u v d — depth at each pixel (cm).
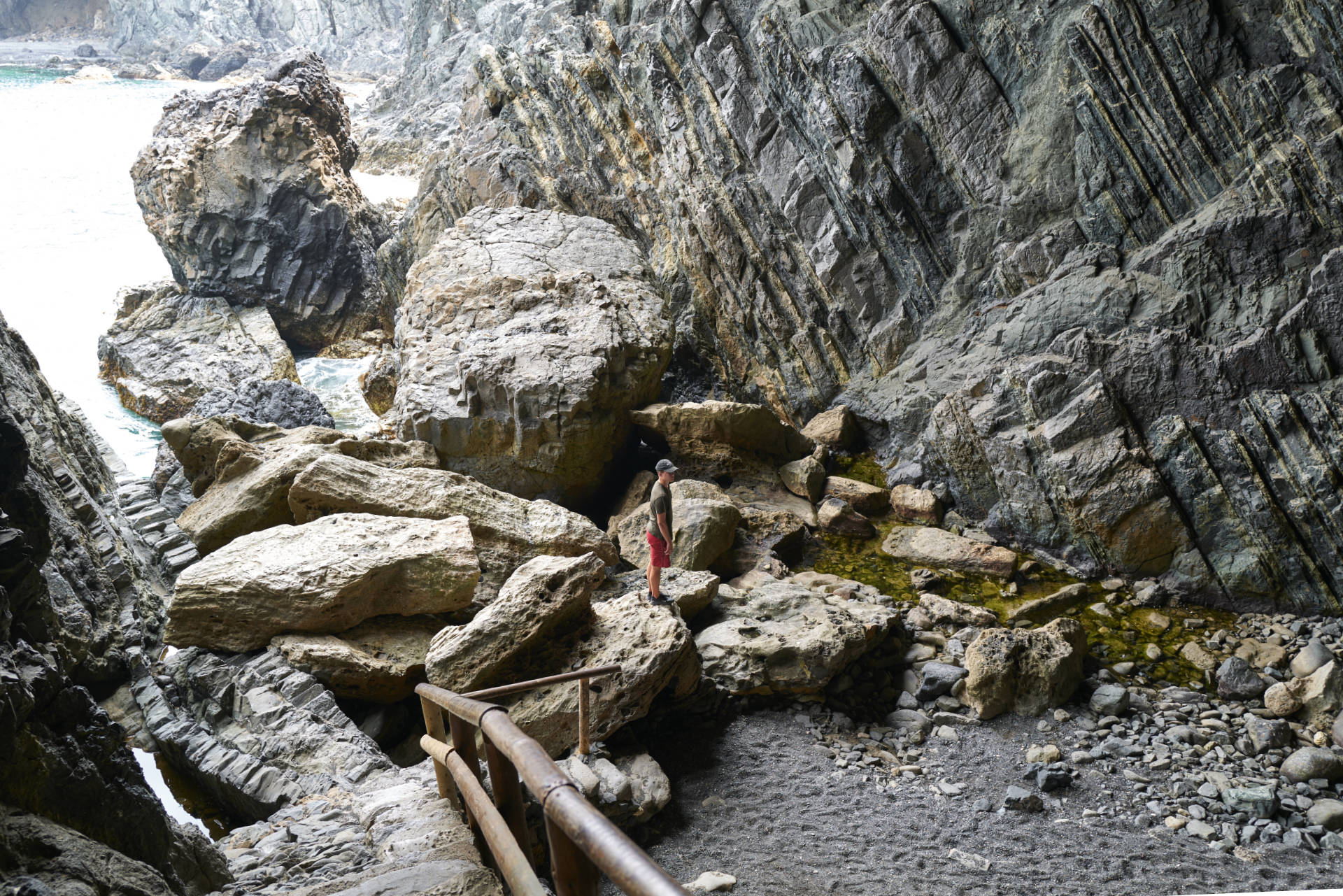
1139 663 1102
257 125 2552
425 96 5388
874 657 1076
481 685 895
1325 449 1161
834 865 761
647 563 1270
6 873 351
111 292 2911
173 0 7956
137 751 895
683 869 757
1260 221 1248
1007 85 1485
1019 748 952
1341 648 1092
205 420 1333
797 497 1488
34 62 8262
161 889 402
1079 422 1294
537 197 2212
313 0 7944
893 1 1502
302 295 2683
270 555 1035
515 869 246
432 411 1404
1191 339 1263
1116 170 1388
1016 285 1502
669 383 1934
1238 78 1267
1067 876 752
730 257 1822
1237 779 884
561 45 2252
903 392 1595
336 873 552
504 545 1192
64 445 1173
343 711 970
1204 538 1235
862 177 1594
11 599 511
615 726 872
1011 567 1293
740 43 1742
